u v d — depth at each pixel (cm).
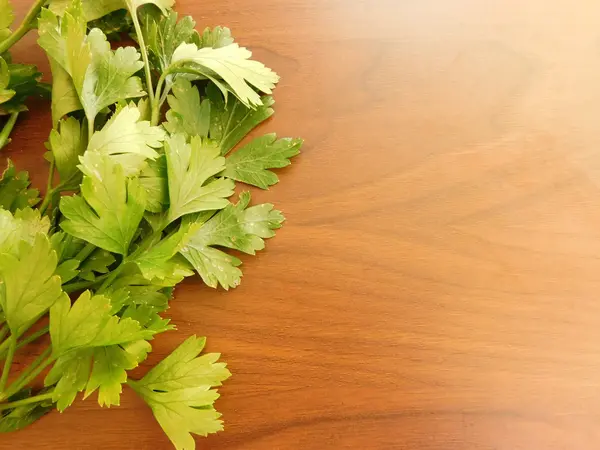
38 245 17
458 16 24
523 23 24
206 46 23
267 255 22
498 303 21
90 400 21
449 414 21
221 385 21
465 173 23
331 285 22
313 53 24
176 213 21
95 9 22
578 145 23
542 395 21
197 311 21
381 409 21
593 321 21
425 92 23
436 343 21
